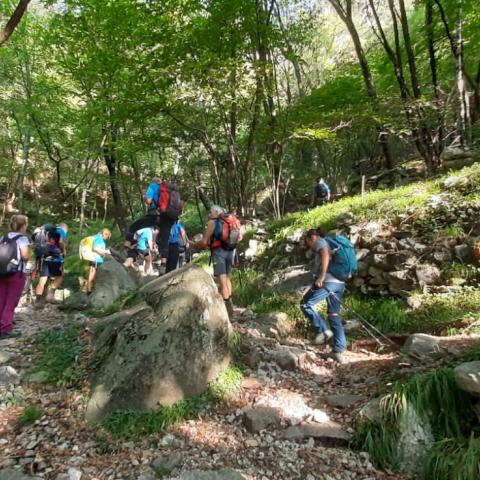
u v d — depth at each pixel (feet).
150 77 28.81
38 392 12.87
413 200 22.00
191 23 28.86
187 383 12.28
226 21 28.55
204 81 26.37
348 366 14.79
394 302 18.28
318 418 11.54
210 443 10.54
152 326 12.76
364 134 50.29
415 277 18.63
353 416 11.53
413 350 13.50
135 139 32.96
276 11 36.91
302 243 24.48
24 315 21.63
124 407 11.50
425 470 9.73
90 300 23.12
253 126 31.40
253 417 11.19
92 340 15.02
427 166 36.50
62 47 44.68
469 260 17.92
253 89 27.66
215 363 13.12
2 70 52.85
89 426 11.12
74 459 9.96
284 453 10.30
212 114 31.14
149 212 21.06
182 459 9.86
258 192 54.90
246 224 32.63
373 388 12.60
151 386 11.80
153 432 10.83
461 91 35.27
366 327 17.79
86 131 49.37
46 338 16.42
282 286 23.02
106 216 87.86
